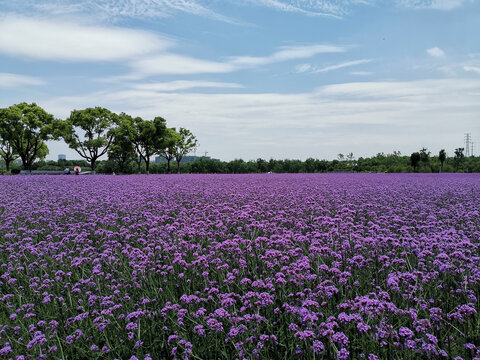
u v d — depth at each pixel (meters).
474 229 7.96
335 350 3.20
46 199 14.06
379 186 20.16
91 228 9.02
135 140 63.28
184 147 75.56
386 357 3.27
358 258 5.22
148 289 5.25
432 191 17.05
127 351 3.83
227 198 13.64
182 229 7.83
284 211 9.57
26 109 59.22
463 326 3.77
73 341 3.95
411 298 4.29
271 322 4.11
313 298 4.34
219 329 3.70
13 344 3.96
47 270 6.31
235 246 6.33
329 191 16.75
